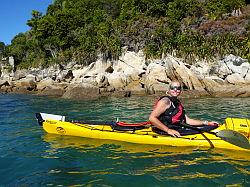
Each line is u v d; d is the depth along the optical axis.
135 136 7.84
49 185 5.41
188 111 14.85
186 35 37.03
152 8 46.69
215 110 15.14
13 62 58.44
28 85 38.59
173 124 7.49
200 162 6.41
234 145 7.16
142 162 6.47
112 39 40.66
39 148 7.71
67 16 53.00
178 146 7.41
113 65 39.16
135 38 40.09
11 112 15.60
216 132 7.30
